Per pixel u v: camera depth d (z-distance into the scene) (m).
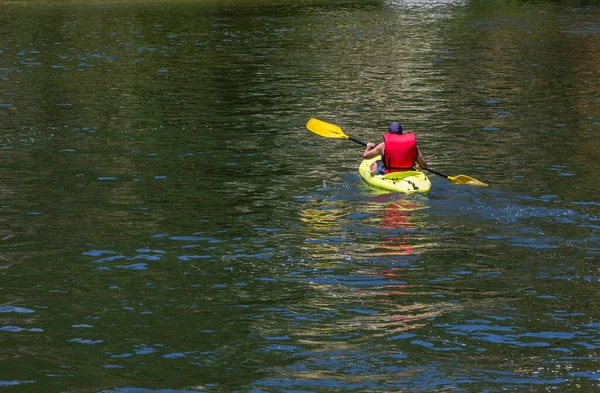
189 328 22.00
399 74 74.62
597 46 94.38
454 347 20.88
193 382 18.94
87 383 18.84
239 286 25.14
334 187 37.12
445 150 44.84
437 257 27.81
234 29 113.12
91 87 66.12
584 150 44.38
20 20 117.62
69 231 30.31
